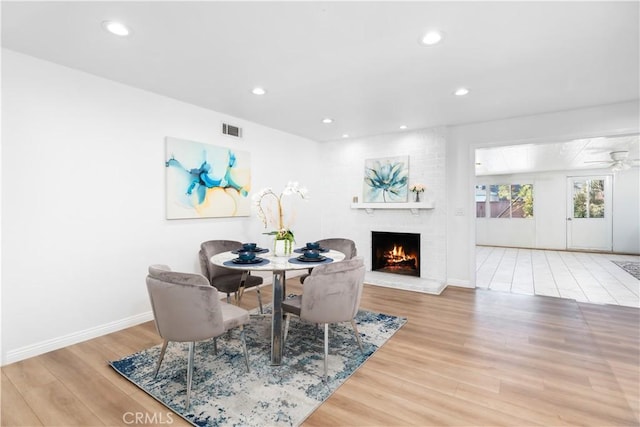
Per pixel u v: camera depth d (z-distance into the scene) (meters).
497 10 1.81
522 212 8.79
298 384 2.03
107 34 2.07
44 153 2.43
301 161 5.16
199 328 1.85
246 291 4.24
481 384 2.03
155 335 2.79
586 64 2.49
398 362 2.31
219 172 3.77
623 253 7.71
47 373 2.15
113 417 1.71
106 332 2.80
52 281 2.48
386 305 3.64
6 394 1.91
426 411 1.76
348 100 3.35
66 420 1.68
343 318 2.23
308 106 3.56
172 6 1.77
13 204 2.29
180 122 3.38
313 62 2.48
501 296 4.00
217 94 3.19
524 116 3.92
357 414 1.73
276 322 2.31
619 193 7.74
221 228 3.84
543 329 2.93
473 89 3.03
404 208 4.69
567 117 3.68
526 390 1.96
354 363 2.29
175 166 3.31
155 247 3.17
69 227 2.57
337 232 5.43
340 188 5.38
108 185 2.81
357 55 2.37
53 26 1.97
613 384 2.02
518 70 2.61
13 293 2.29
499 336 2.77
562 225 8.33
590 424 1.65
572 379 2.08
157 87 3.00
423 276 4.62
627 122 3.38
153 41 2.16
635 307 3.59
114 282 2.86
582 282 4.80
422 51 2.30
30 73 2.36
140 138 3.04
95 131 2.72
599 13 1.83
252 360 2.35
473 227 4.32
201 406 1.80
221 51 2.30
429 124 4.33
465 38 2.12
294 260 2.60
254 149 4.28
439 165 4.45
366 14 1.85
